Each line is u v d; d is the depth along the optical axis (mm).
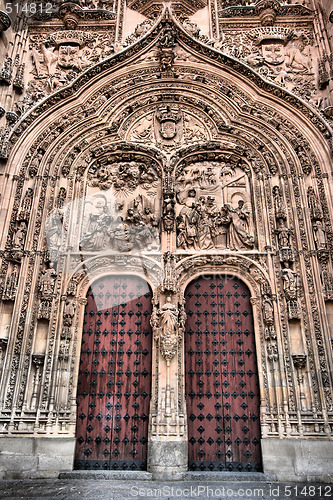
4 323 12273
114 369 12406
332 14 15375
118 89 15672
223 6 17531
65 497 8578
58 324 12398
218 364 12359
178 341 12188
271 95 15141
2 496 8695
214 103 15492
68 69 16266
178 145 15117
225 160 15008
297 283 12555
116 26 16984
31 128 14695
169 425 11219
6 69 15242
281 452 10891
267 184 14070
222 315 12945
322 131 14219
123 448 11578
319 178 13656
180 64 15930
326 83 15125
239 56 15781
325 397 11258
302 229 13172
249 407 11852
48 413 11391
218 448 11500
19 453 10898
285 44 16531
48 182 14062
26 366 11859
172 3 17344
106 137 15172
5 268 12719
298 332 12109
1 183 13719
